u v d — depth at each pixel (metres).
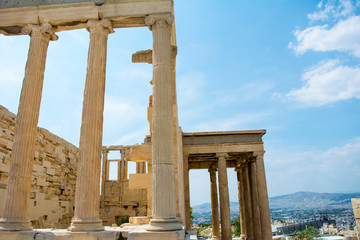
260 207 30.30
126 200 41.97
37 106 14.59
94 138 13.34
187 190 31.05
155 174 12.59
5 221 12.38
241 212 38.94
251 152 33.19
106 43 15.31
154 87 13.90
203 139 32.75
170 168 12.74
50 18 15.23
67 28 15.76
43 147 28.47
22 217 12.93
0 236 11.77
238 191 40.00
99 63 14.46
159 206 12.14
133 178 21.27
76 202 12.56
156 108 13.48
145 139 28.53
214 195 38.31
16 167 13.31
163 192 12.28
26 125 13.96
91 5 15.20
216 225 36.84
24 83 14.62
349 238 34.28
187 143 32.56
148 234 11.27
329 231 59.12
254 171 34.19
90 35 15.03
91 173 12.87
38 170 27.06
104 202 41.94
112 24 15.52
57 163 31.42
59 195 31.75
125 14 14.98
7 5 16.02
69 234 11.61
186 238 13.88
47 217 28.33
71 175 35.03
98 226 12.28
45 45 15.52
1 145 21.78
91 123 13.46
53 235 11.70
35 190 26.34
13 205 12.80
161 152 12.78
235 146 32.25
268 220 29.69
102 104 14.20
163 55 14.24
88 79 14.16
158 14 14.88
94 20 15.03
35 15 15.37
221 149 32.16
